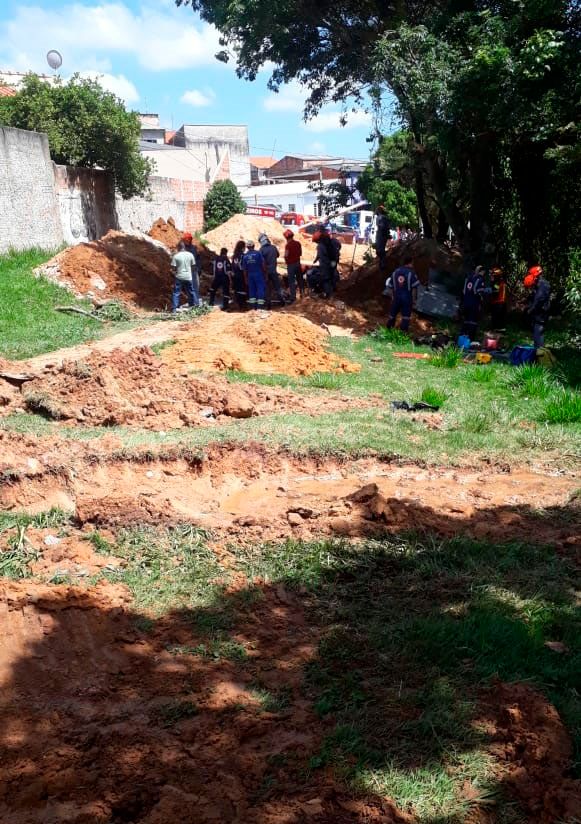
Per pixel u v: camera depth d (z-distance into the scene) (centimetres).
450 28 1756
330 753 346
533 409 1028
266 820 307
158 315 1731
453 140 1748
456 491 709
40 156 2206
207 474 730
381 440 820
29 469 654
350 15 2186
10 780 330
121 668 418
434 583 525
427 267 2041
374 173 2295
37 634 434
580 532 620
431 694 390
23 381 1006
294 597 504
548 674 409
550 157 1709
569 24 1675
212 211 4044
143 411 923
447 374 1268
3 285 1756
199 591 500
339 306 1858
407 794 324
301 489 696
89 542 553
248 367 1218
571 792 318
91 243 2075
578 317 1614
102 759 343
